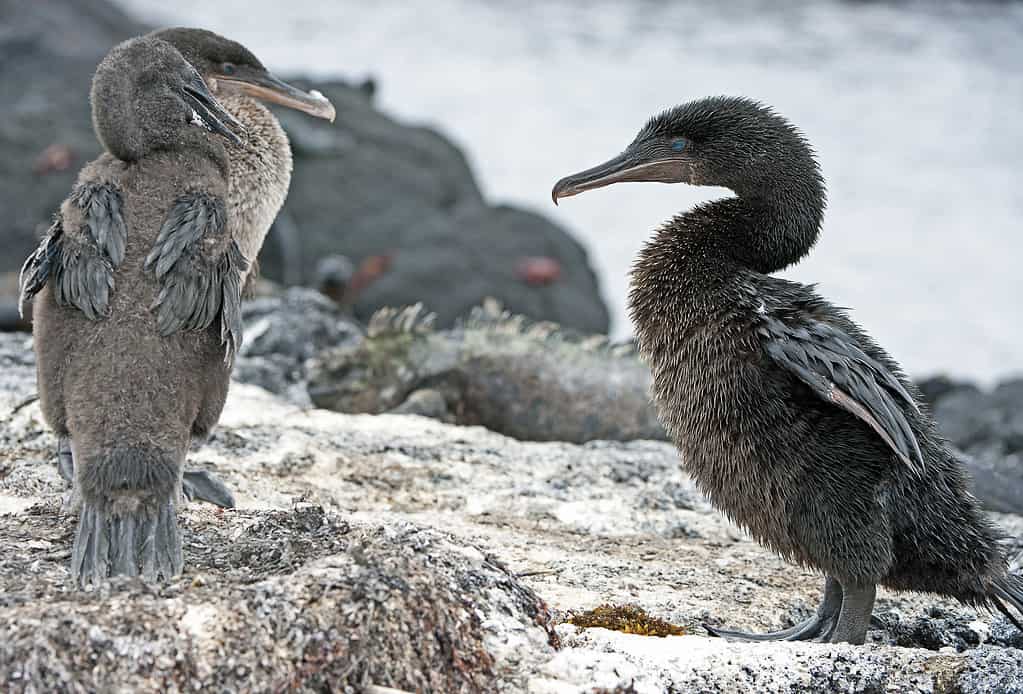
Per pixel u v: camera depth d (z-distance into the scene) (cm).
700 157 1031
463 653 723
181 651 669
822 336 914
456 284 3497
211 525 923
